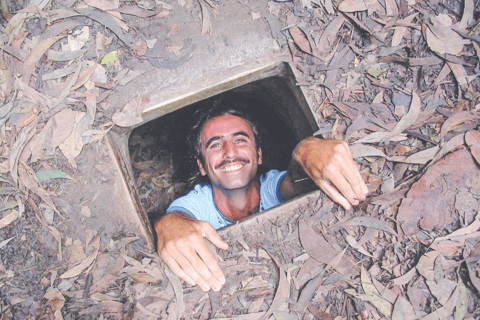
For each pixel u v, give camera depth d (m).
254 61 0.84
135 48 0.83
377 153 0.78
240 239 0.76
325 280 0.73
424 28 0.85
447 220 0.75
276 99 0.99
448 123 0.79
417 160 0.78
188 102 0.84
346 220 0.76
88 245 0.76
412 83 0.83
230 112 0.97
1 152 0.79
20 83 0.81
